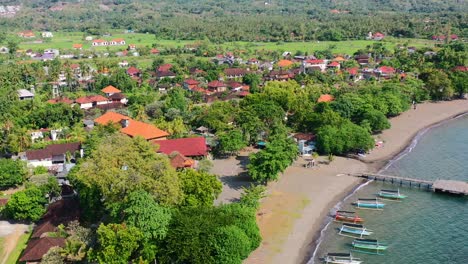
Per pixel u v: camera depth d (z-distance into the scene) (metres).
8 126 151.00
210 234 84.12
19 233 100.50
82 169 95.94
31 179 118.38
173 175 94.12
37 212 103.50
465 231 102.56
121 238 79.75
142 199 84.06
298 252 94.81
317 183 128.00
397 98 192.62
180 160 129.88
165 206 89.25
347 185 127.44
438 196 120.38
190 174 103.88
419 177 132.12
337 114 165.00
